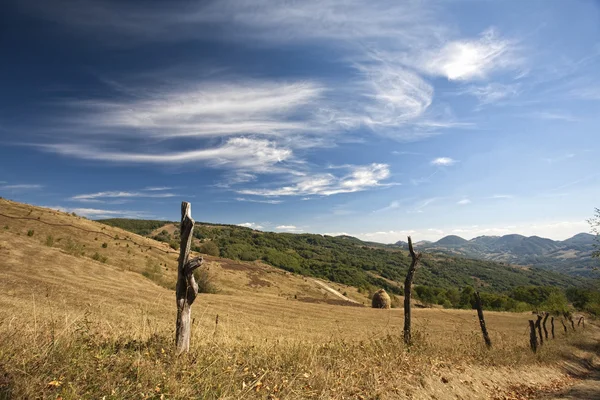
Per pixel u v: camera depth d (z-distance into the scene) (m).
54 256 33.69
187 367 5.21
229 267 69.50
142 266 50.06
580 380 14.61
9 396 3.45
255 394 4.98
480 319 14.66
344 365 7.33
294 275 90.50
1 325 5.31
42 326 5.60
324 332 20.48
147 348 5.80
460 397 8.10
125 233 67.44
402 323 32.97
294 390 5.38
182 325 6.01
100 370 4.33
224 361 5.83
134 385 4.26
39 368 4.04
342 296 79.12
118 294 23.28
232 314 25.78
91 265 35.00
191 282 6.12
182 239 6.15
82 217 71.69
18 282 20.48
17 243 34.22
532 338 16.72
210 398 4.44
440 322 35.97
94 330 6.60
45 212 62.84
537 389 11.35
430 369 8.76
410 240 12.62
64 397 3.60
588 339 28.05
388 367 7.91
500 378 10.90
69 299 17.70
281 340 9.23
